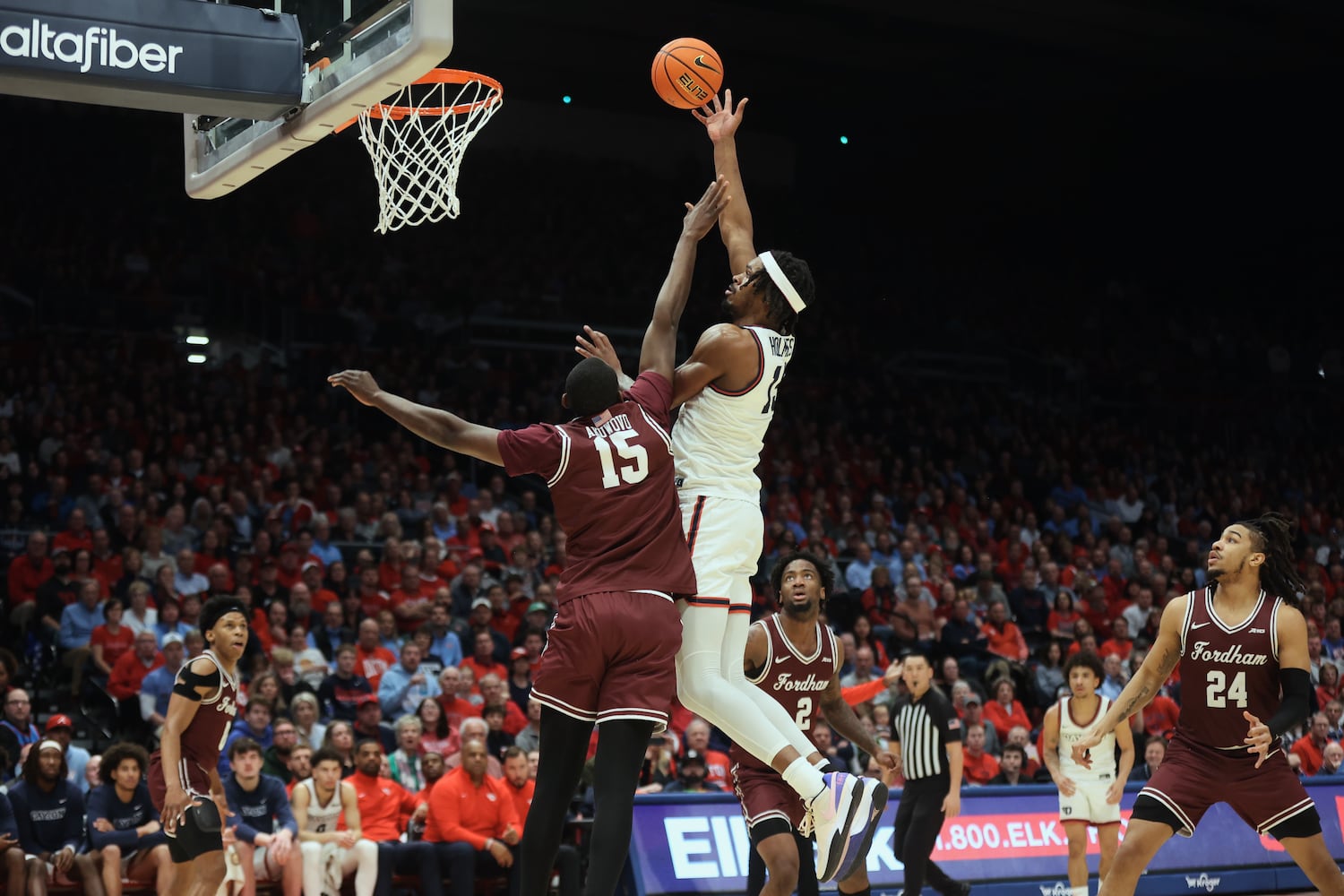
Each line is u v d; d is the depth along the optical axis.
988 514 18.48
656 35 21.53
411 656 10.82
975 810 9.44
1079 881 8.48
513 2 19.92
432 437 3.87
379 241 21.28
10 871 7.66
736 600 4.25
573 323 20.89
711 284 23.80
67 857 7.80
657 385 4.07
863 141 26.22
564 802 3.83
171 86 4.72
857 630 12.73
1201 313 25.25
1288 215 23.80
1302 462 22.86
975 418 21.53
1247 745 5.42
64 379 15.34
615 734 3.74
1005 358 23.34
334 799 8.67
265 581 11.94
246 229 20.25
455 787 8.77
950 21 20.64
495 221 22.98
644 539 3.87
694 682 4.06
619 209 24.55
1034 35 21.19
